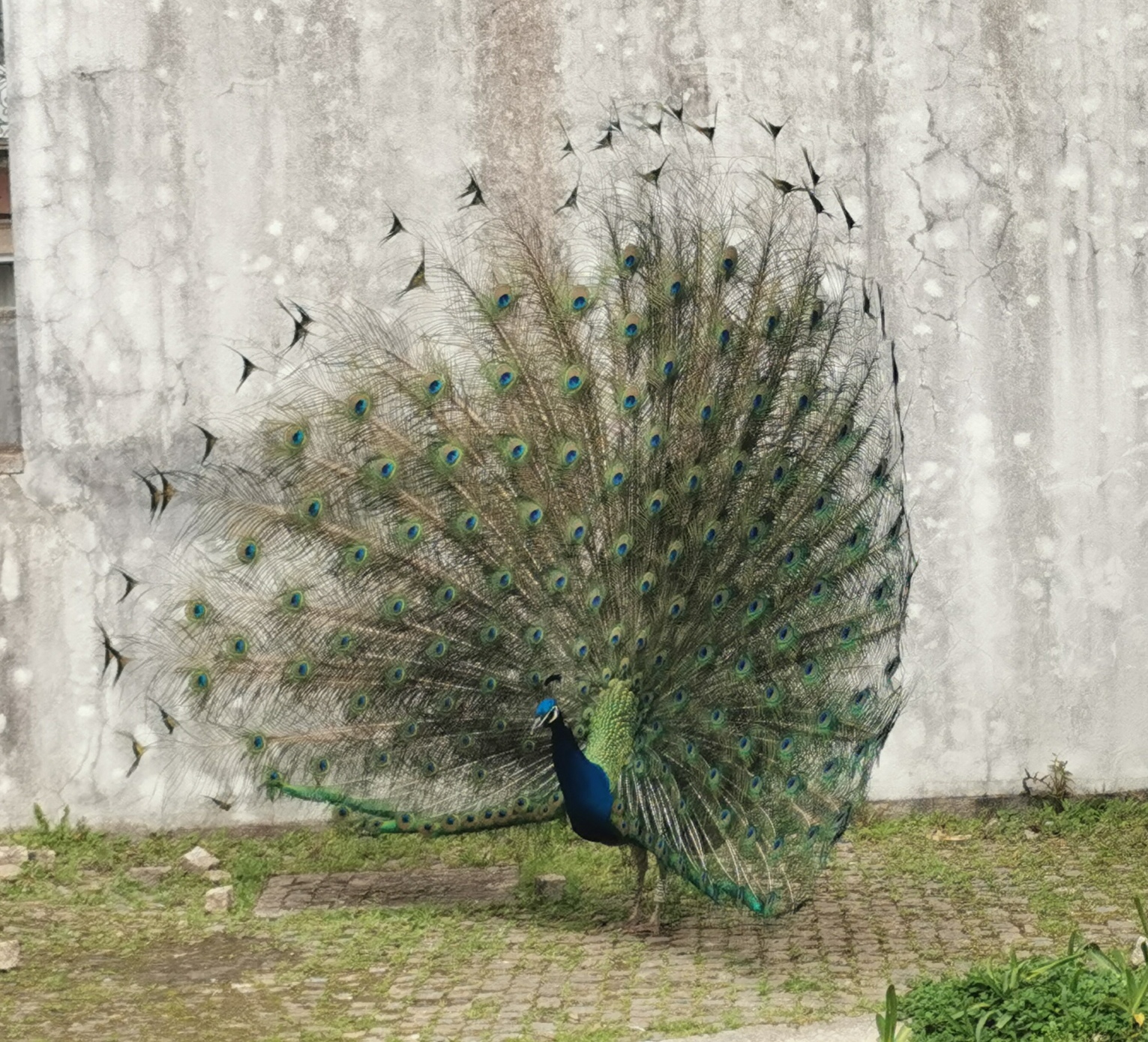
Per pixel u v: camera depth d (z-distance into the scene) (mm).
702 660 7117
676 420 7121
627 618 7070
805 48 9484
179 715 9094
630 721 7039
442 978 6723
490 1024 6074
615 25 9406
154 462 9219
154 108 9164
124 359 9203
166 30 9164
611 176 9391
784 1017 6004
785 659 7191
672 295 7227
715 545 7129
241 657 7410
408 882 8422
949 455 9586
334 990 6578
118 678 8539
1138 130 9602
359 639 7367
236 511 7375
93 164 9148
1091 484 9555
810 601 7258
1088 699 9578
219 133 9211
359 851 8930
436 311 8367
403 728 7445
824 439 7309
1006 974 5566
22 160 9117
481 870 8641
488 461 7270
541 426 7246
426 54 9320
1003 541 9602
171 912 7867
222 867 8688
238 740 7574
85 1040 5984
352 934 7422
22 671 9211
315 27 9250
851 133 9508
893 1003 5180
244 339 9250
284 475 7328
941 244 9555
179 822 9258
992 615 9609
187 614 7473
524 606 7277
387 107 9305
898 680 9523
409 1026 6086
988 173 9562
